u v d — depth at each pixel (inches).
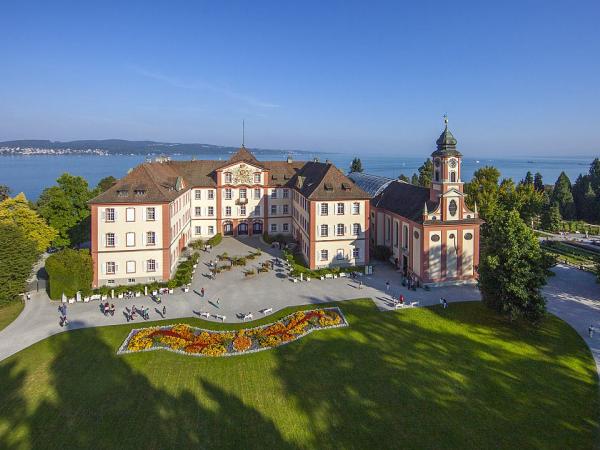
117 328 1866.4
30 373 1497.3
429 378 1466.5
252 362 1577.3
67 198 3107.8
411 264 2512.3
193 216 3710.6
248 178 3747.5
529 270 1800.0
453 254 2407.7
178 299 2235.5
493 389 1400.1
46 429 1198.9
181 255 3088.1
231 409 1290.6
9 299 2126.0
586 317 1991.9
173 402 1325.0
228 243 3550.7
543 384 1430.9
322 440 1157.7
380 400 1339.8
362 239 2812.5
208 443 1143.6
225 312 2058.3
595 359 1596.9
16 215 2795.3
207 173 3811.5
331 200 2731.3
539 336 1786.4
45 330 1846.7
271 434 1179.9
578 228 4451.3
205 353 1631.4
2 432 1187.9
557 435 1180.5
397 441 1155.9
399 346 1700.3
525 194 3875.5
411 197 2733.8
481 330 1843.0
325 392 1382.9
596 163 6058.1
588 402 1327.5
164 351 1662.2
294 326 1862.7
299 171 3880.4
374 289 2375.7
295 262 2938.0
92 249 2401.6
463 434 1185.4
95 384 1425.9
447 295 2268.7
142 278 2475.4
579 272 2741.1
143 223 2447.1
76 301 2199.8
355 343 1727.4
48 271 2165.4
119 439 1159.0
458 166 2352.4
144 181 2532.0
